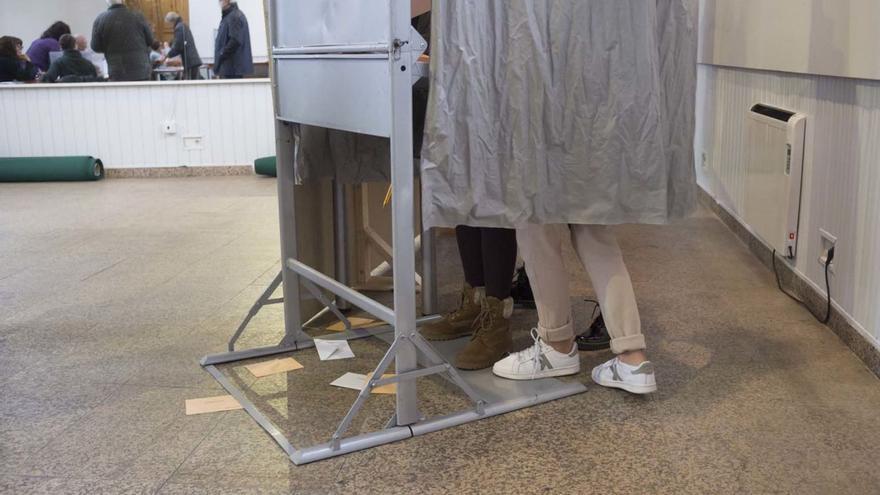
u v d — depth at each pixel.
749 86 3.88
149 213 5.17
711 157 4.82
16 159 6.71
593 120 1.91
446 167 1.86
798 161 2.99
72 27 8.91
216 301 3.17
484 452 1.87
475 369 2.36
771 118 3.29
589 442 1.91
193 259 3.88
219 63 7.06
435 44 1.80
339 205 2.92
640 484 1.71
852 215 2.48
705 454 1.84
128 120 6.95
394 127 1.81
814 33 2.74
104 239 4.38
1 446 1.93
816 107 2.84
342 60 2.00
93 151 6.98
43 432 2.01
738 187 4.09
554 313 2.26
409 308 1.92
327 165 2.56
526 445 1.90
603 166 1.92
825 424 1.98
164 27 8.19
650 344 2.57
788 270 3.15
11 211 5.31
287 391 2.25
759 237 3.65
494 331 2.39
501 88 1.87
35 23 8.91
